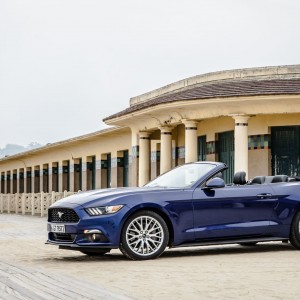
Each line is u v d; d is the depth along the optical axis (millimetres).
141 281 7707
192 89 21281
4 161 50719
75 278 8008
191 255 10836
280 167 20484
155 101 21047
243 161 19203
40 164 43281
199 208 10609
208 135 22938
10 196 32750
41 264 9758
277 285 7297
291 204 11203
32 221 23422
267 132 20516
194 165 11391
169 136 22344
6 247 12742
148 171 24344
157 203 10359
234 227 10789
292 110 18812
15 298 6570
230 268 8828
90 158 35156
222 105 19188
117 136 30875
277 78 20438
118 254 11352
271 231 11047
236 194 10852
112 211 10156
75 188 36875
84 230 10125
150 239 10266
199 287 7199
